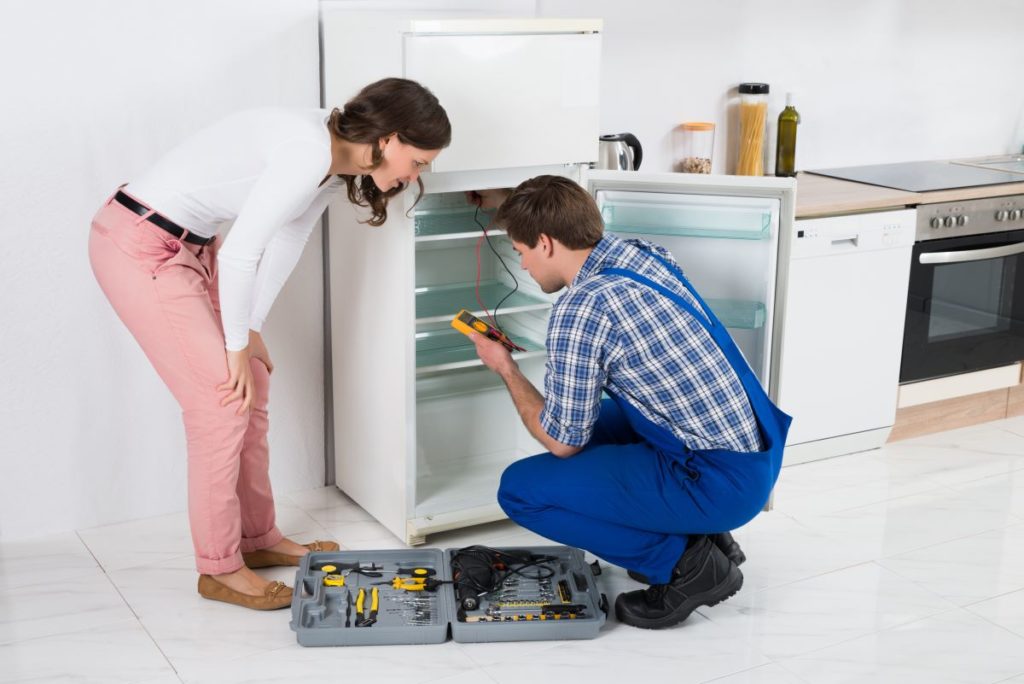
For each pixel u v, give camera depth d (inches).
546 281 95.0
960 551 114.7
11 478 113.7
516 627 95.7
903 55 158.6
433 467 128.0
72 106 107.0
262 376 104.9
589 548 99.1
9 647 94.2
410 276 106.2
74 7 105.0
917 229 137.5
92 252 94.6
